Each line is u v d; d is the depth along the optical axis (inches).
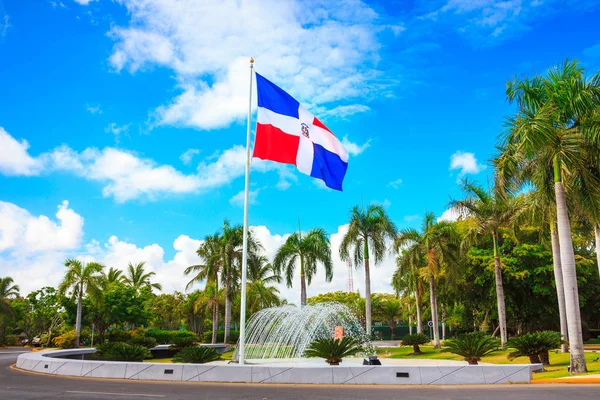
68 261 1871.3
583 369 675.4
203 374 633.6
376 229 1515.7
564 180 744.3
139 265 2561.5
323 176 716.0
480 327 2074.3
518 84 761.0
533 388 530.3
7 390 524.7
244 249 703.1
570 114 737.6
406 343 1405.0
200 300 2488.9
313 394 494.0
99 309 1969.7
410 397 463.5
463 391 511.2
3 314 2290.8
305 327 1146.7
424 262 1744.6
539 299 1731.1
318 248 1699.1
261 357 1102.4
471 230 1355.8
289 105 711.7
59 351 1000.9
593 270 1763.0
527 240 1742.1
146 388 550.0
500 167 783.1
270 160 679.7
